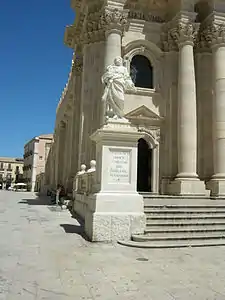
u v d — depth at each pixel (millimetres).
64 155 29703
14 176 99688
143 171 18203
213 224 9617
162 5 19203
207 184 16656
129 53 18328
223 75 16875
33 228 9836
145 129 17969
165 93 18516
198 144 18172
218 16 17438
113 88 9023
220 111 16641
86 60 17891
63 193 21094
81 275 5137
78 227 10148
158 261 6223
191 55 17219
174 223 9297
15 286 4512
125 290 4465
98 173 8812
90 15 17938
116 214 8164
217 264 6066
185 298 4199
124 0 16672
